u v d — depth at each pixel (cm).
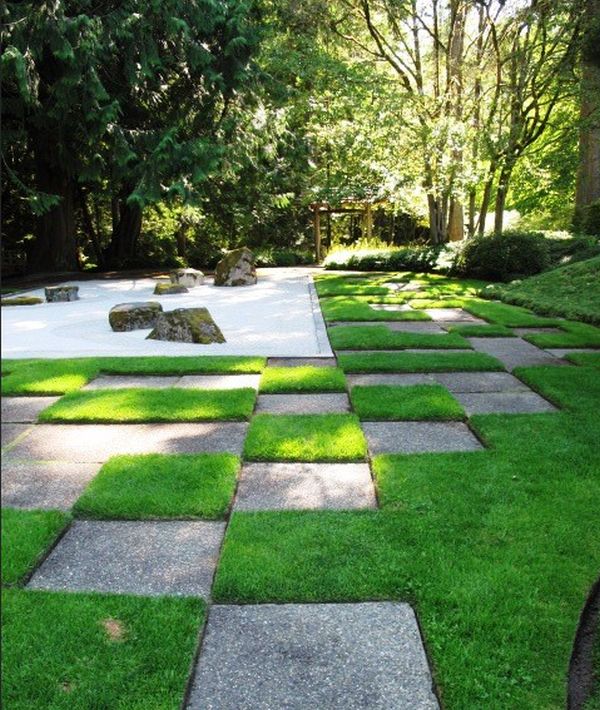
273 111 1723
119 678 196
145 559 271
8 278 1744
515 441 397
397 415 457
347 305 1070
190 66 1524
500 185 1664
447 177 1527
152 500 319
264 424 440
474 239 1535
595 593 243
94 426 449
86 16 1280
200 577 256
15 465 378
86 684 194
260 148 1764
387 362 628
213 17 1469
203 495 325
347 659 207
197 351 702
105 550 278
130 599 238
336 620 227
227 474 352
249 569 256
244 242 2686
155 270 2105
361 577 250
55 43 1268
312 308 1059
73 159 1581
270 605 236
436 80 1691
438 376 588
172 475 351
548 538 278
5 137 1461
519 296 1105
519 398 509
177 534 292
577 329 820
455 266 1566
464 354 671
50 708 184
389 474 349
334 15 1712
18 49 1253
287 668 203
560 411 466
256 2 1692
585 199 1898
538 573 251
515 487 330
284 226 2766
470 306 1046
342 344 725
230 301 1171
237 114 1648
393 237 2900
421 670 202
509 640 213
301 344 742
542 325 870
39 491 340
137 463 369
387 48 1888
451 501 315
